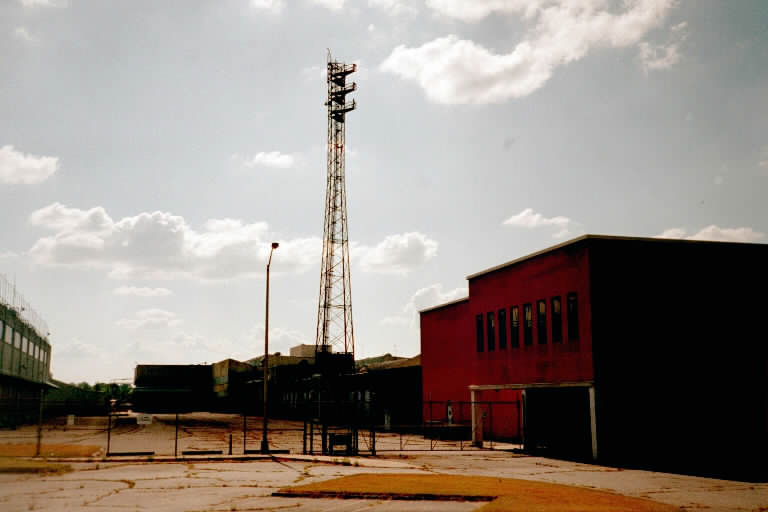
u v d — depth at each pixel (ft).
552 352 109.29
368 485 62.75
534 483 66.90
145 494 59.72
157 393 401.29
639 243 105.29
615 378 99.71
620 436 98.37
